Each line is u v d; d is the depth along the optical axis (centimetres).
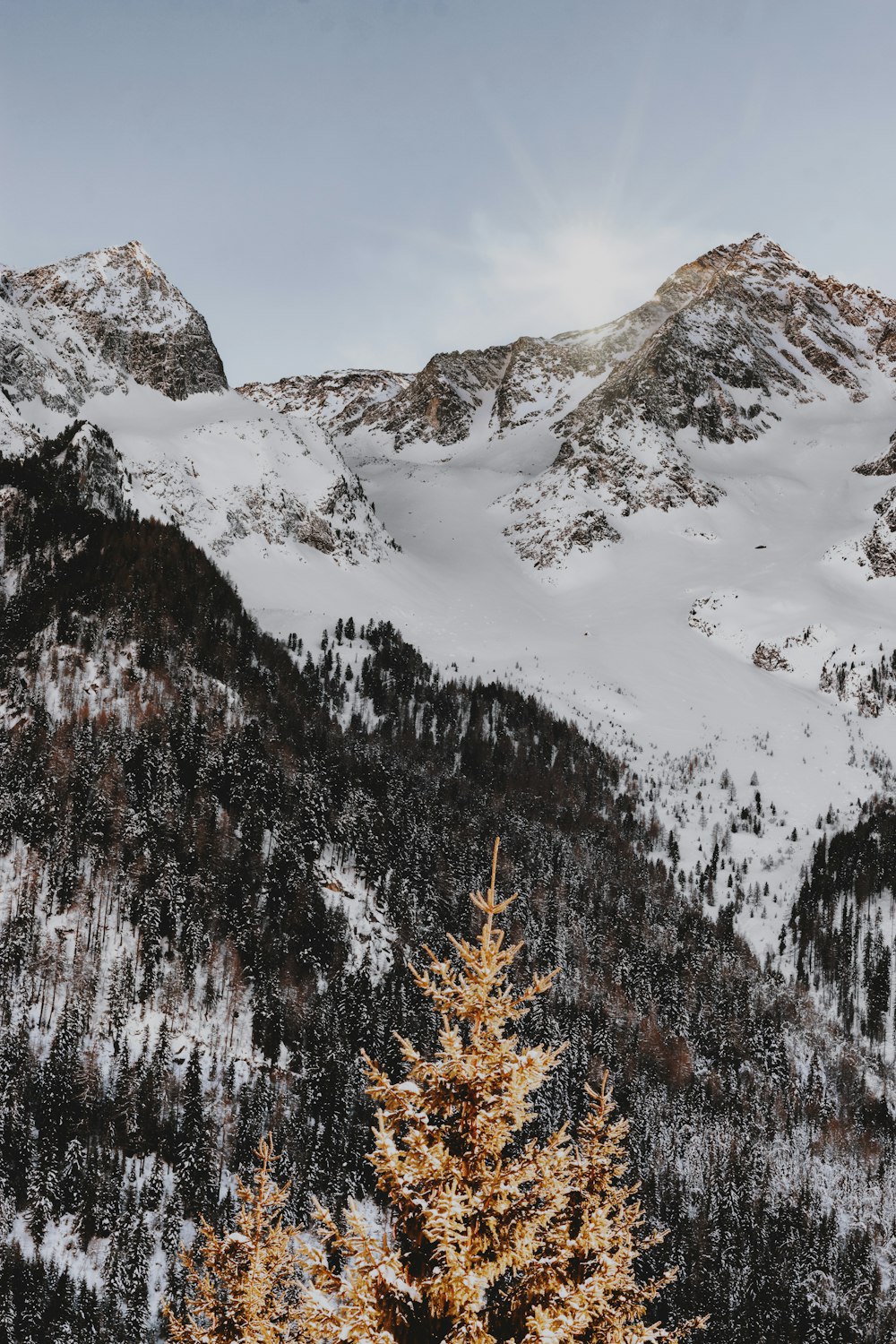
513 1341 1831
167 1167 13988
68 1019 14600
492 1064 1898
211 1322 2317
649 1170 15975
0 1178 12950
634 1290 2023
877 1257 16412
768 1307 13975
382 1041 16588
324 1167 13762
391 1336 1766
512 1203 1873
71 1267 12444
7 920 16600
